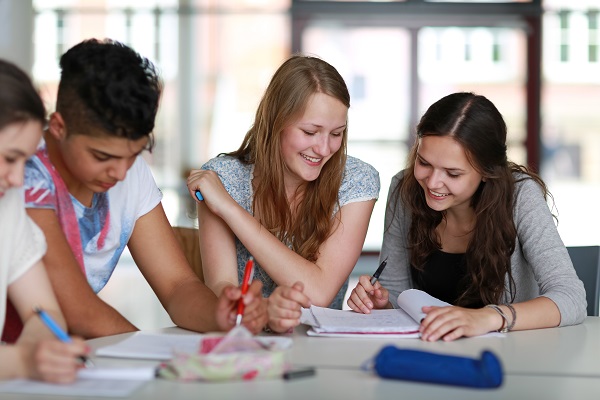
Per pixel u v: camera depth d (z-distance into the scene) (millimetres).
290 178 2609
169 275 2299
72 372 1579
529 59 9328
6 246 1807
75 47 1850
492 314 2148
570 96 9359
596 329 2217
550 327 2227
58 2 9328
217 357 1604
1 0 9164
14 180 1629
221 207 2492
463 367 1583
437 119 2424
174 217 9352
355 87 9328
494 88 9352
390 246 2828
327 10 9297
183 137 9391
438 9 9250
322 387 1577
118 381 1593
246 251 2637
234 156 2742
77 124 1807
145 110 1800
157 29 9375
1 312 1796
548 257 2449
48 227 2002
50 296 1862
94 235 2178
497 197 2504
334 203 2613
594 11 9273
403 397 1519
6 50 9203
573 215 9430
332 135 2480
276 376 1645
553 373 1719
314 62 2486
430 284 2727
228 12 9359
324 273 2553
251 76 9406
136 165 2279
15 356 1595
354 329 2076
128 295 7051
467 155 2408
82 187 2127
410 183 2680
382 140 9312
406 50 9305
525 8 9242
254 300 2029
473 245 2566
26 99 1587
